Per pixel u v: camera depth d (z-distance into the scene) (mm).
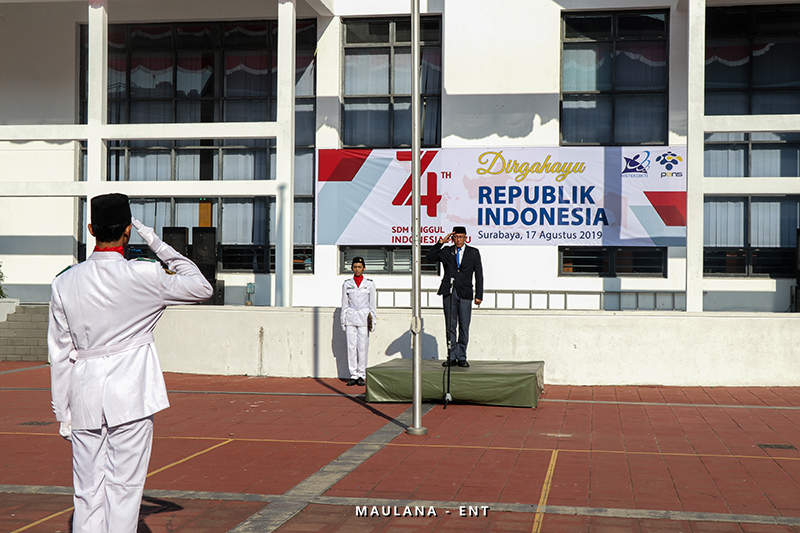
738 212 17031
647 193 16547
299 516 4980
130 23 18609
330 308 12344
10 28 18531
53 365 3477
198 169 18547
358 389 11188
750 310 16812
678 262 16500
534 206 16797
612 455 6816
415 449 7070
